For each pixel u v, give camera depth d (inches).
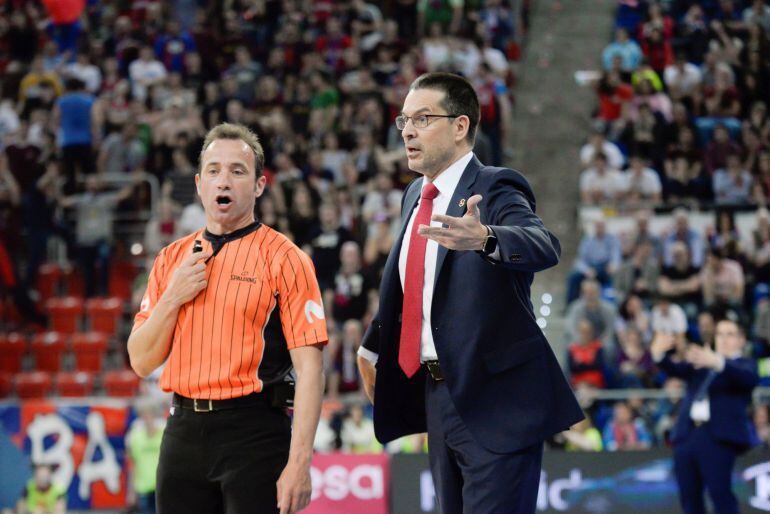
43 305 1727.4
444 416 512.4
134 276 1769.2
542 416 500.4
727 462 984.9
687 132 1855.3
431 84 517.7
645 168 1782.7
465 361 499.5
